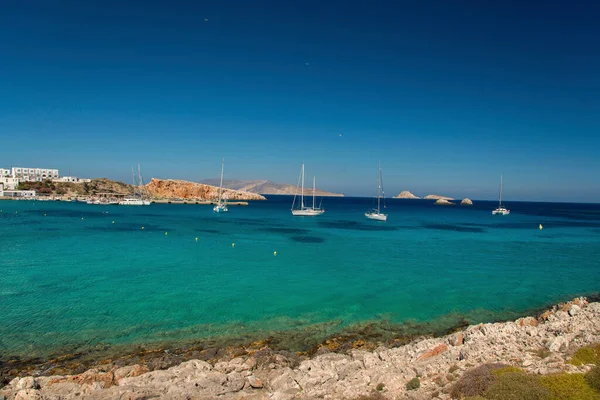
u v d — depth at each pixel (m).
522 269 43.53
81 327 23.88
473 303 30.53
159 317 25.92
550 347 16.45
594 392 11.48
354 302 30.16
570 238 73.19
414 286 35.25
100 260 43.41
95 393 14.77
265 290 32.91
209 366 18.08
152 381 16.17
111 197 182.50
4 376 17.78
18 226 73.38
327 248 56.97
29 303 28.03
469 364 15.94
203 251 51.34
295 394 15.12
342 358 19.44
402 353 19.70
